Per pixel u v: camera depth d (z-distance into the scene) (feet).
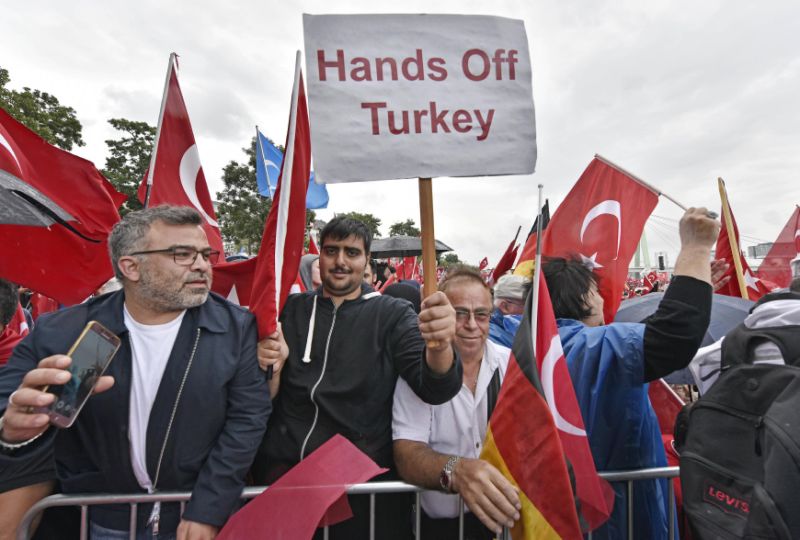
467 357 6.18
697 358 6.68
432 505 6.04
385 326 6.36
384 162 5.57
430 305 4.99
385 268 26.53
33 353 5.36
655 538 5.96
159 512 5.37
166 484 5.41
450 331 4.94
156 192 10.62
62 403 4.28
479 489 4.75
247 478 6.61
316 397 6.04
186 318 5.78
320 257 6.81
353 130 5.54
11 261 9.57
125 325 5.59
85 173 10.57
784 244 19.47
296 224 6.77
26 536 5.07
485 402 6.10
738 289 14.49
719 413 4.48
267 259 6.29
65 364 4.23
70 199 10.41
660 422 8.35
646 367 5.49
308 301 6.89
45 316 5.65
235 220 77.36
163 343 5.61
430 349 5.07
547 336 5.43
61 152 10.44
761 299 5.15
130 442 5.40
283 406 6.30
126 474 5.39
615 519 5.82
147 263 5.44
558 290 7.09
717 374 6.51
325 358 6.27
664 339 5.28
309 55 5.54
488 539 5.94
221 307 6.11
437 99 5.67
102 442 5.36
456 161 5.65
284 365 6.44
